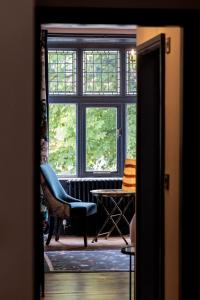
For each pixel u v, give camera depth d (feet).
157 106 16.79
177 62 13.26
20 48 10.50
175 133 13.44
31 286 10.53
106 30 30.78
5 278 10.48
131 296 18.81
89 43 31.32
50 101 31.30
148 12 12.57
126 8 12.50
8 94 10.48
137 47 16.88
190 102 12.82
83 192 30.83
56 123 31.45
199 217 12.86
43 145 26.68
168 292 14.01
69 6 12.34
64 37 30.63
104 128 31.68
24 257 10.52
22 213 10.52
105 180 30.91
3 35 10.46
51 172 28.40
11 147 10.50
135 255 16.90
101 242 29.04
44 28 29.22
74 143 31.63
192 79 12.80
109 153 31.71
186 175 12.85
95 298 19.06
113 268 23.30
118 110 31.73
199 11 12.69
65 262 24.45
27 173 10.53
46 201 27.71
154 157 16.83
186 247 12.87
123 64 31.63
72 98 31.42
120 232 29.01
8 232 10.49
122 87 31.68
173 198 13.64
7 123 10.49
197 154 12.84
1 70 10.47
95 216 30.53
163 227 14.40
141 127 16.81
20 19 10.48
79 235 30.73
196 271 12.85
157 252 16.65
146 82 16.80
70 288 20.31
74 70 31.42
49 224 28.45
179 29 13.05
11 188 10.50
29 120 10.53
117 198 30.60
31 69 10.53
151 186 16.78
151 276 16.66
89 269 23.15
